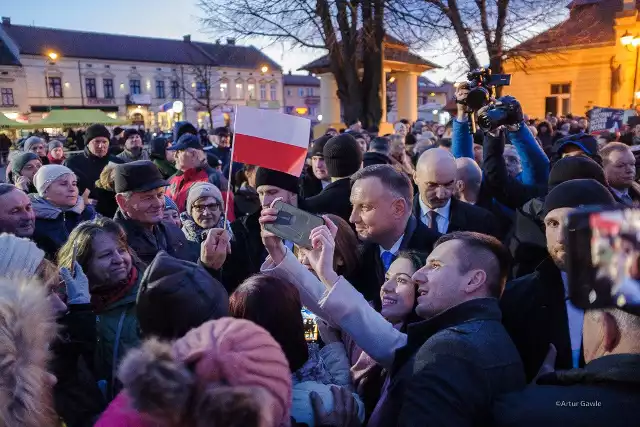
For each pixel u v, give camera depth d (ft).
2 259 5.32
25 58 171.94
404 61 63.57
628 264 3.11
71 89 181.68
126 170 9.07
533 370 5.79
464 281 5.01
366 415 5.93
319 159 13.91
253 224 9.89
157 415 2.65
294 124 7.85
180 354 2.92
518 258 8.11
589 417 3.57
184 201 14.82
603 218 3.22
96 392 5.32
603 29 77.66
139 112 191.52
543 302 5.78
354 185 7.64
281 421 3.00
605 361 3.60
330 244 5.84
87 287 6.02
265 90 222.89
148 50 198.49
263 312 4.69
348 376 6.09
